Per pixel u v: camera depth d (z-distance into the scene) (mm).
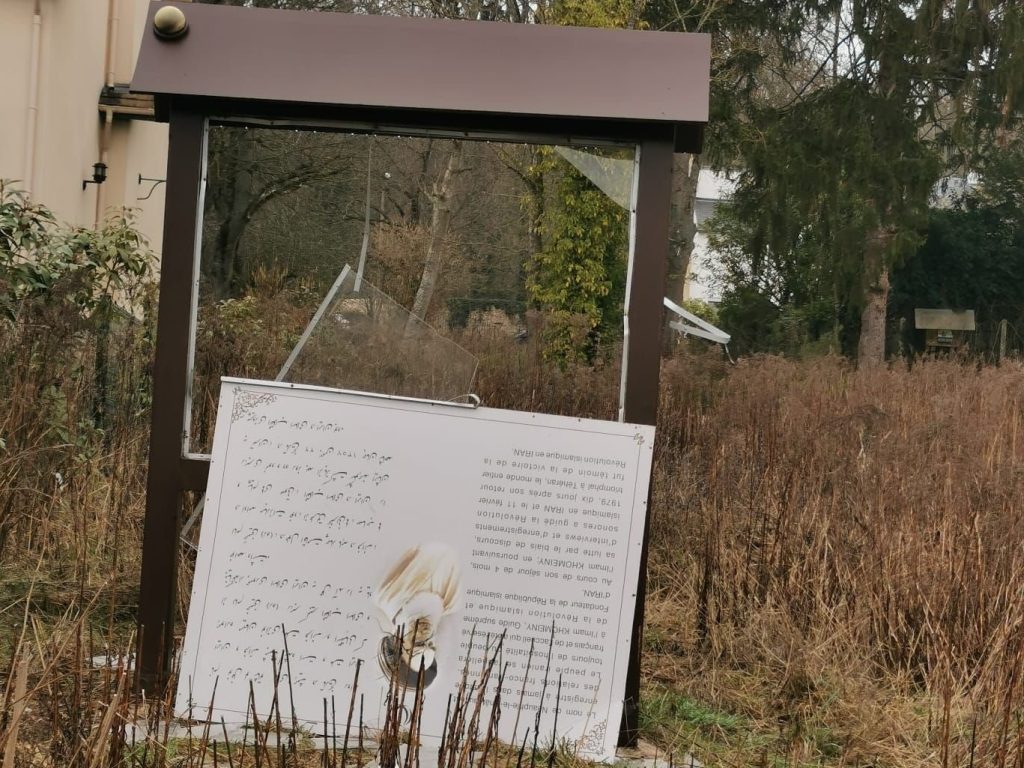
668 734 4074
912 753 3986
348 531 3816
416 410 3848
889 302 24766
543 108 3873
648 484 3811
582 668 3760
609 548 3797
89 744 2928
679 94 3918
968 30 19875
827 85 21219
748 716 4367
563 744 3676
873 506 5543
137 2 12250
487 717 3719
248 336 4176
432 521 3812
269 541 3818
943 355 15188
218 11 4066
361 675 3762
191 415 4082
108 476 5941
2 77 9648
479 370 4270
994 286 24828
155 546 3951
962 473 5754
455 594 3789
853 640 4770
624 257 4074
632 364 3920
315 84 3928
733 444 6582
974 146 21516
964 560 4812
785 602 5016
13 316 5746
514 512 3812
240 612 3793
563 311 4180
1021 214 24750
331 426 3846
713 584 5250
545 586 3791
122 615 4766
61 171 10391
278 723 3146
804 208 20297
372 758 3555
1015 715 4016
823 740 4109
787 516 5496
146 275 7707
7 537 5113
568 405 4141
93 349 6656
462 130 4062
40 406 5496
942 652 4426
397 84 3936
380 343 4281
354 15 4094
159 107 4160
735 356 21500
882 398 9734
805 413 7941
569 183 4137
